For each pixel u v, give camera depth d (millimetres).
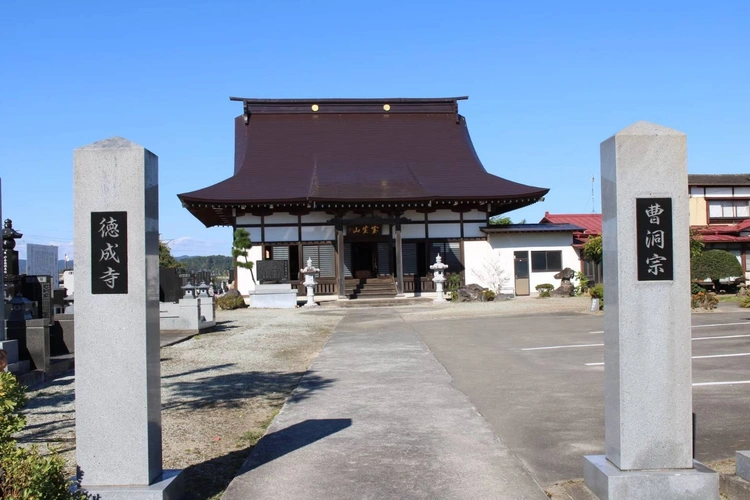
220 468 5496
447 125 36188
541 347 12211
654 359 4438
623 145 4461
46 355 10250
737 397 7578
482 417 6895
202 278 31000
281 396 8422
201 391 8828
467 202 29734
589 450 5730
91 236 4398
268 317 22172
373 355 11508
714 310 18609
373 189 30047
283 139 34312
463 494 4699
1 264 9805
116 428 4375
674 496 4316
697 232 27469
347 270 31016
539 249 31094
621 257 4457
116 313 4375
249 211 29859
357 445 5918
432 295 30281
